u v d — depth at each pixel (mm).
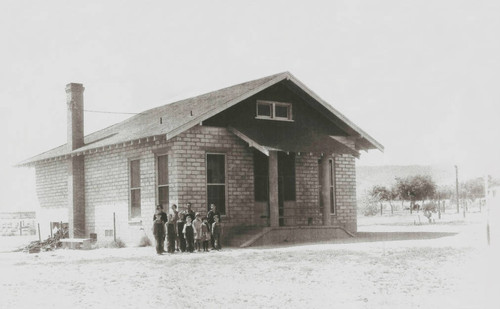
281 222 26234
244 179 24609
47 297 11062
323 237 24656
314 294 10570
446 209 69625
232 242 23359
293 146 23703
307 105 27375
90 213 28938
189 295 10844
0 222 46750
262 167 25297
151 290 11539
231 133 24359
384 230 31609
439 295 9930
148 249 22875
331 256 16719
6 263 18297
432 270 13031
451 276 11938
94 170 28781
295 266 14672
